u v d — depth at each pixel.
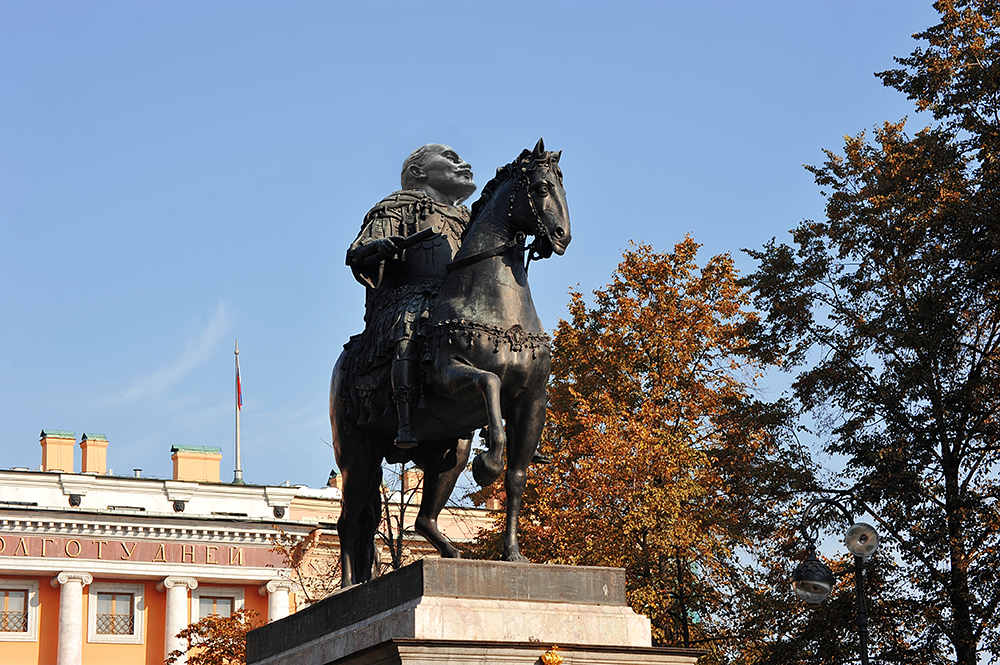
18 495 43.06
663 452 22.81
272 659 8.63
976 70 23.89
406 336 8.40
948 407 22.78
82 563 42.31
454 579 7.32
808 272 24.92
